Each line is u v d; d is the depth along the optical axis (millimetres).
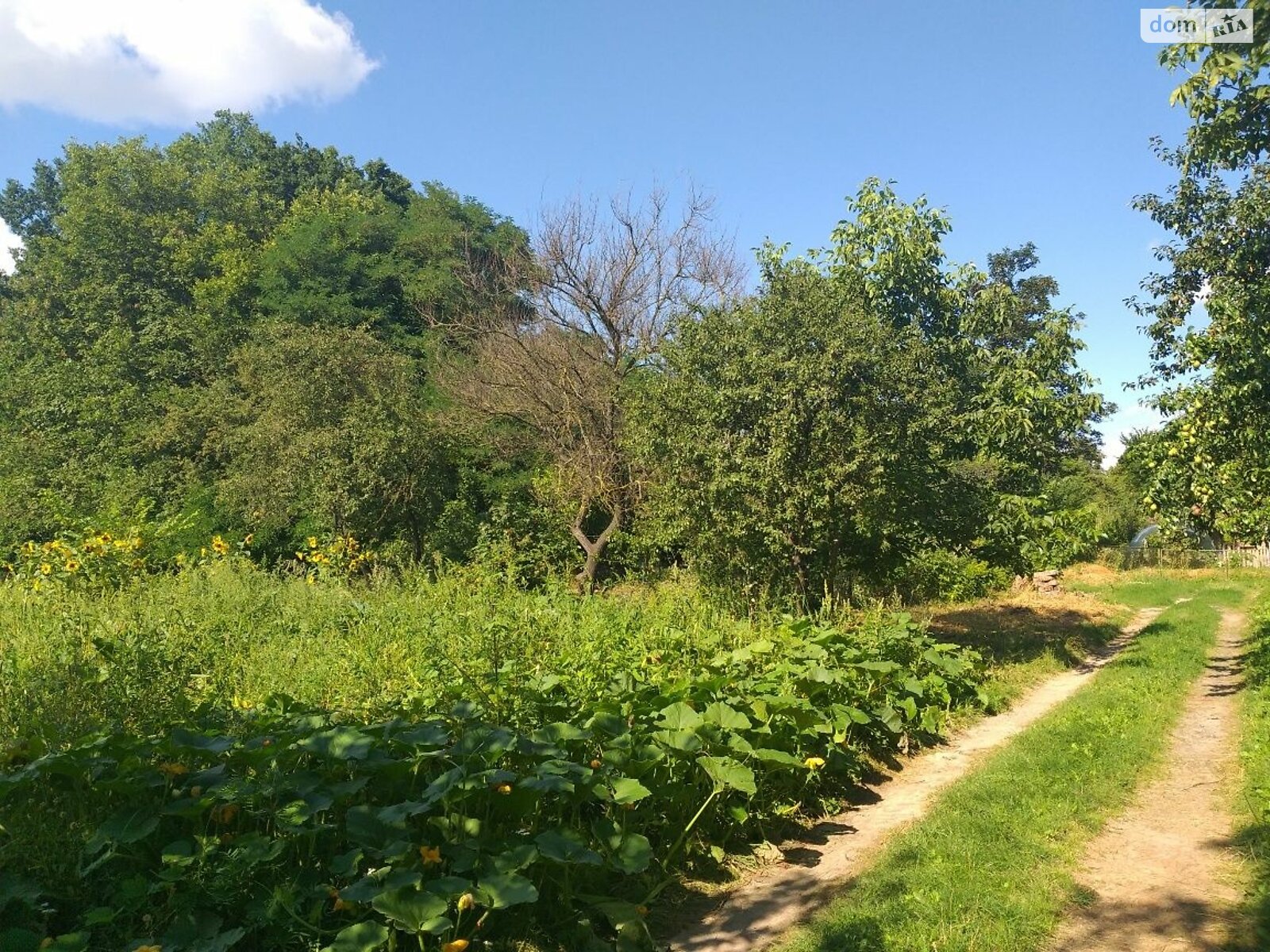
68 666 5484
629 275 20891
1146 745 7078
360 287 28625
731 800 5344
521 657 6871
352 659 7281
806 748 6117
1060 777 6180
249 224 33938
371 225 29234
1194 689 10070
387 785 4242
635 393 12375
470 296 26984
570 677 6062
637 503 17359
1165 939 3816
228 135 41000
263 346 21031
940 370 11617
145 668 5445
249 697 6277
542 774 4168
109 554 11945
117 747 3871
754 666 7141
